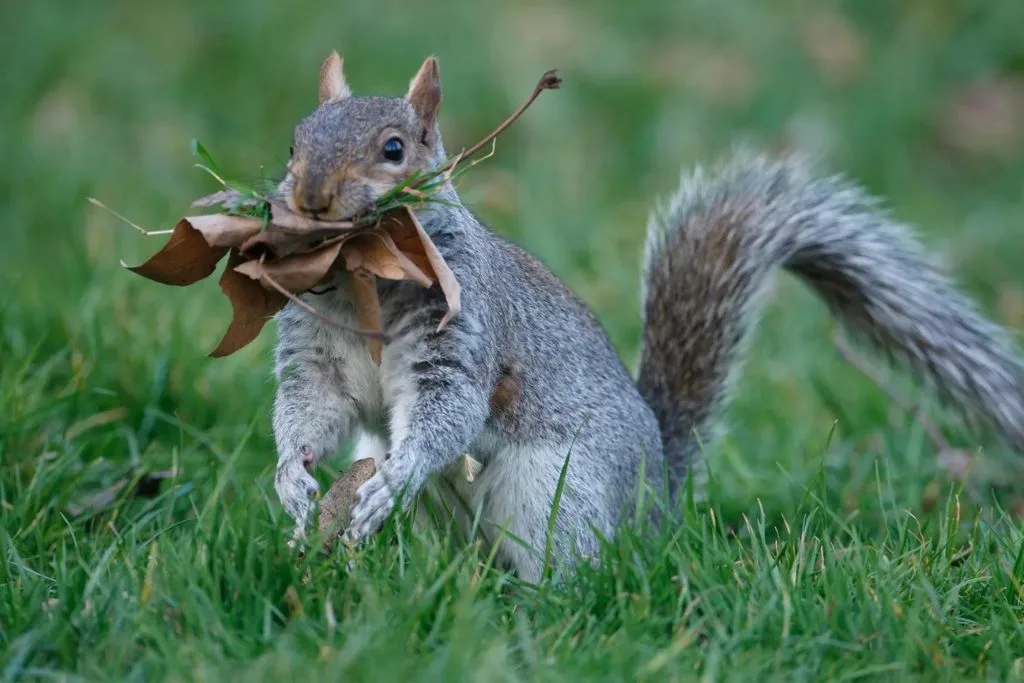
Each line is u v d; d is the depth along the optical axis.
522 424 8.95
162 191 16.41
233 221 7.48
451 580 7.06
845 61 19.81
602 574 7.30
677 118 18.33
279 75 18.83
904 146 18.73
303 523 7.88
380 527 7.86
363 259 7.57
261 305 7.74
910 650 6.68
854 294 10.84
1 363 10.77
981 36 20.50
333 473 9.16
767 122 18.61
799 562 7.41
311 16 19.53
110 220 15.52
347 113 8.01
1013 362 10.66
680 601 6.98
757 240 10.59
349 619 6.75
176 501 9.04
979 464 10.56
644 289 10.68
